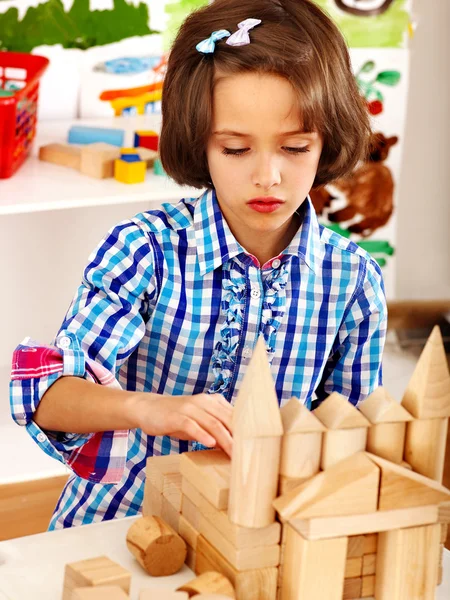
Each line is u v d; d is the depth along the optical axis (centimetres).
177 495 83
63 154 193
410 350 293
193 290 105
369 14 264
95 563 73
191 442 106
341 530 72
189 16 102
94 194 176
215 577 72
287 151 94
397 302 300
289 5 96
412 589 76
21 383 91
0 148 175
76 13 217
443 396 76
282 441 72
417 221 296
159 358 108
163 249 105
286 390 111
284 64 90
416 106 283
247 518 72
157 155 197
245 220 96
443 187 296
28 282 225
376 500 73
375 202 283
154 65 229
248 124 91
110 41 222
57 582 78
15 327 228
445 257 304
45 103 221
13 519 198
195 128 97
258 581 73
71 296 231
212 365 107
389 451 76
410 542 74
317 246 109
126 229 104
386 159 279
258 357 70
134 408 86
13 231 218
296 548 72
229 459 80
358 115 103
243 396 71
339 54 98
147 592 69
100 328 99
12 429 188
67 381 92
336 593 73
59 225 223
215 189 106
